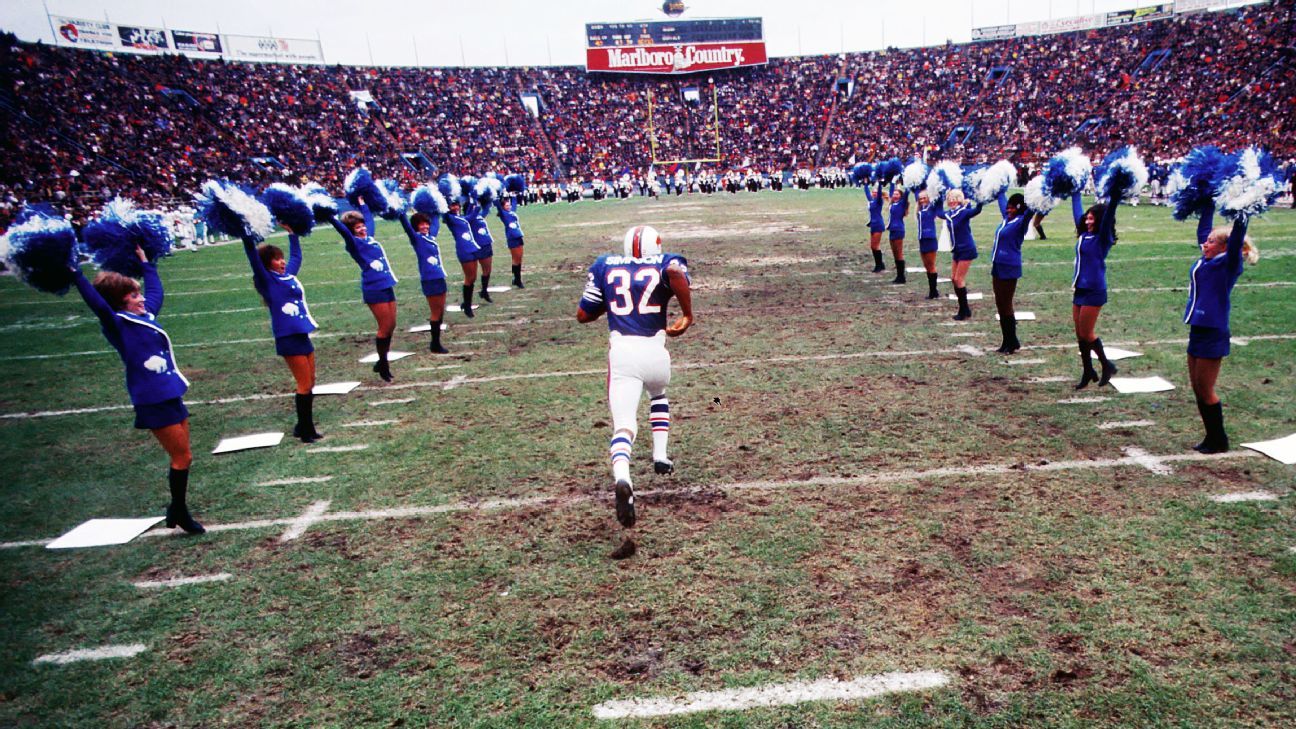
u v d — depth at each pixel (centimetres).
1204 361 477
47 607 385
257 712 300
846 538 413
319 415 697
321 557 425
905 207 1202
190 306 1354
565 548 420
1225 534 394
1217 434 493
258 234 575
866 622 336
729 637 331
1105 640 315
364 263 770
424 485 520
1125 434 542
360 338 1030
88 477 568
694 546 414
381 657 331
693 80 5878
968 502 448
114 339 432
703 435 587
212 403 751
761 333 930
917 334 884
